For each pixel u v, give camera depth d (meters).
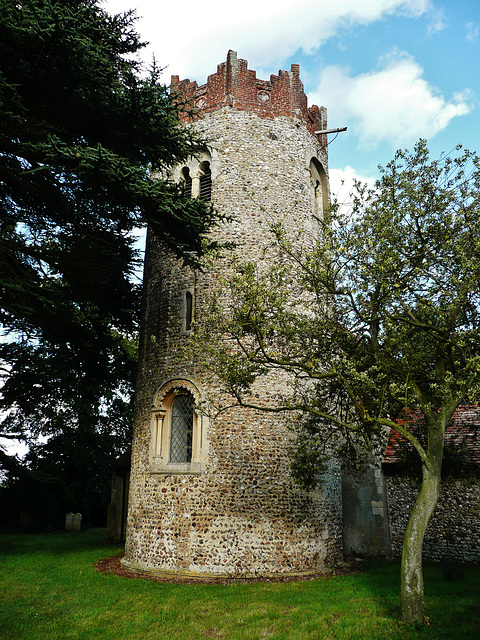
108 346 14.45
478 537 13.37
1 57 9.10
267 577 11.33
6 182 10.29
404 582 7.72
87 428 23.17
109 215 10.84
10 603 9.07
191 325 13.42
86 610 8.64
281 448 12.45
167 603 9.12
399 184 9.15
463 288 8.38
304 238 14.62
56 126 10.42
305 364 9.38
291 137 15.47
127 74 10.02
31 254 11.22
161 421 13.20
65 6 9.17
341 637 7.20
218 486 11.99
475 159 9.10
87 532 22.64
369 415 9.31
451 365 9.27
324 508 12.74
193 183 15.07
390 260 8.41
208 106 15.52
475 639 6.96
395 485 15.04
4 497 22.84
